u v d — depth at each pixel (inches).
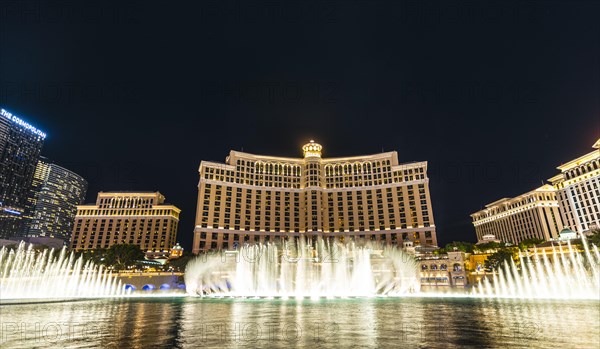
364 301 1936.5
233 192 7126.0
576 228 6309.1
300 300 2023.9
